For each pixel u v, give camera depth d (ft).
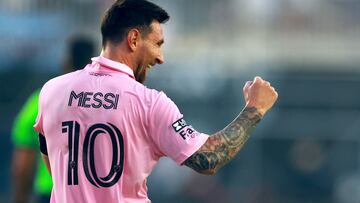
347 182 166.09
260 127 166.50
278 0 182.91
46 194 70.74
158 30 46.44
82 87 45.91
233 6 181.37
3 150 157.58
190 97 162.61
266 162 165.68
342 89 168.96
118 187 45.16
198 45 173.99
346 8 186.91
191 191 157.89
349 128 167.53
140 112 45.01
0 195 155.53
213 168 44.93
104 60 46.09
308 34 180.65
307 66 173.17
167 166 157.58
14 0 169.37
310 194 166.40
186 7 178.50
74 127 45.57
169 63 165.78
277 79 168.96
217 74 165.37
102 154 45.11
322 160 166.50
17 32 166.50
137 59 46.29
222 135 45.11
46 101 46.73
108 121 45.09
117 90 45.37
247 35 178.60
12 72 162.30
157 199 157.28
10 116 159.33
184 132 44.86
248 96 46.06
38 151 70.33
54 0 170.71
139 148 45.19
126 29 45.93
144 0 46.42
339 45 177.99
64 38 167.84
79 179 45.37
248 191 162.91
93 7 170.81
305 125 167.63
